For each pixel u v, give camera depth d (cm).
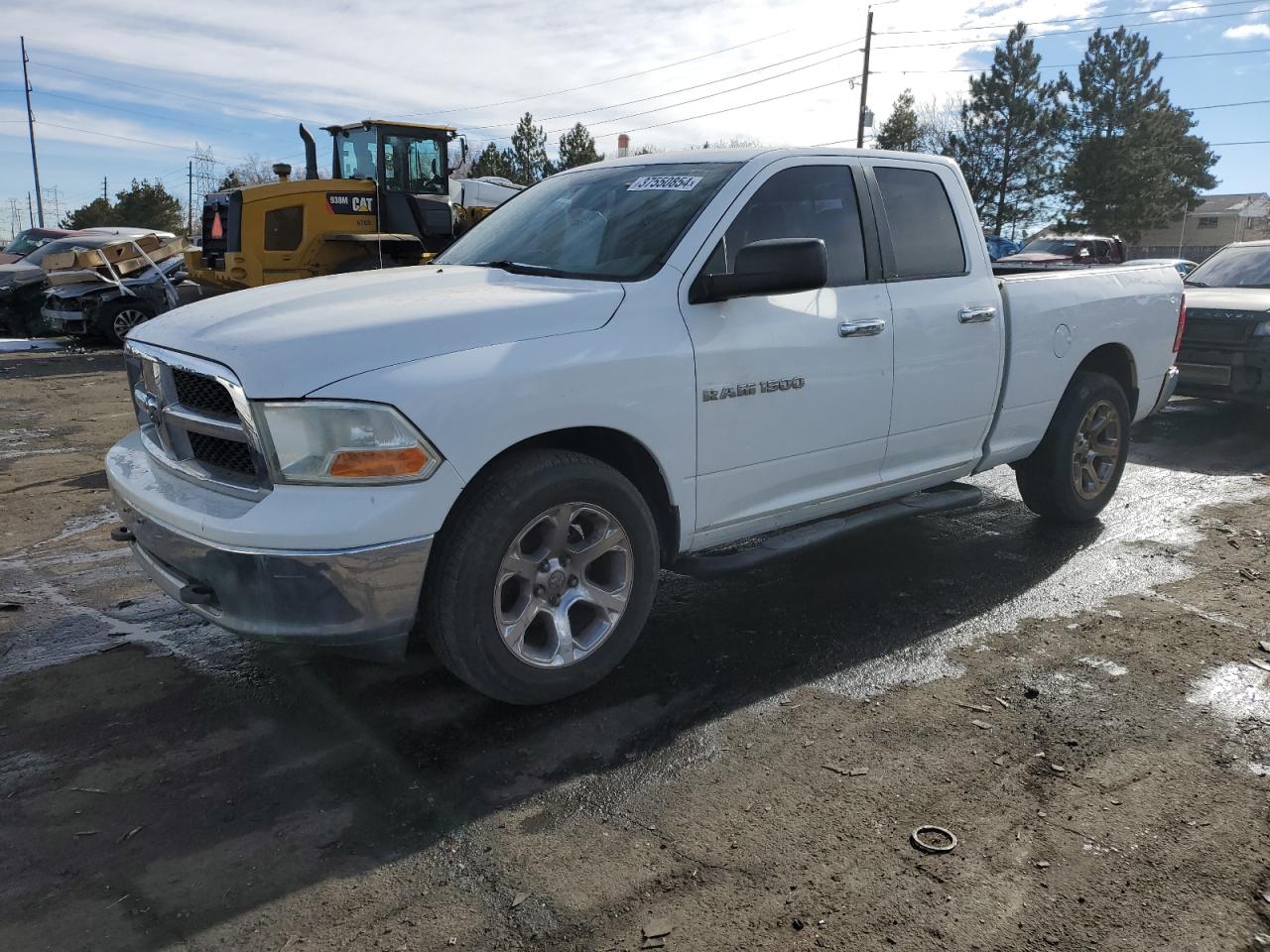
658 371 342
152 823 281
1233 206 7950
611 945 232
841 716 343
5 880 256
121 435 868
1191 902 246
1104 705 350
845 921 239
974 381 464
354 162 1487
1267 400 802
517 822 281
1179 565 497
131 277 1658
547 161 5119
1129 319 557
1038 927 237
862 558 512
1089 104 4938
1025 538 544
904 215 446
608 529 342
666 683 369
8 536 554
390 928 238
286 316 320
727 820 281
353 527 284
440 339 306
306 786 299
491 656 319
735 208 381
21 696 358
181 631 418
